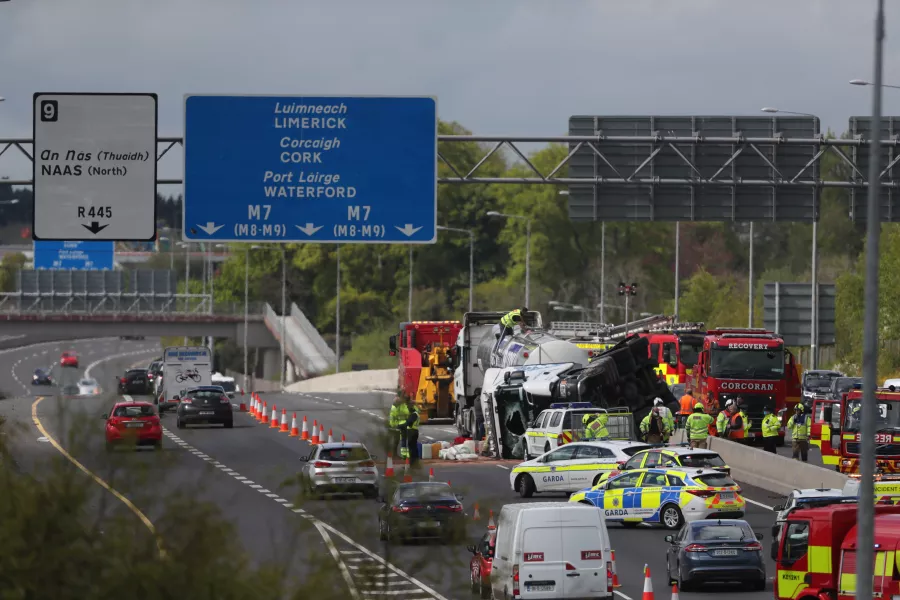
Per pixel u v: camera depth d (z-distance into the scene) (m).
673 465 133.75
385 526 50.44
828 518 86.06
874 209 63.34
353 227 136.00
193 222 134.88
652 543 122.06
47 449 52.97
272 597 45.56
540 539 87.75
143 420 183.88
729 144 149.25
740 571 99.38
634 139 147.50
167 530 45.91
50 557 44.34
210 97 135.00
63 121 129.00
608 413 169.62
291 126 135.62
